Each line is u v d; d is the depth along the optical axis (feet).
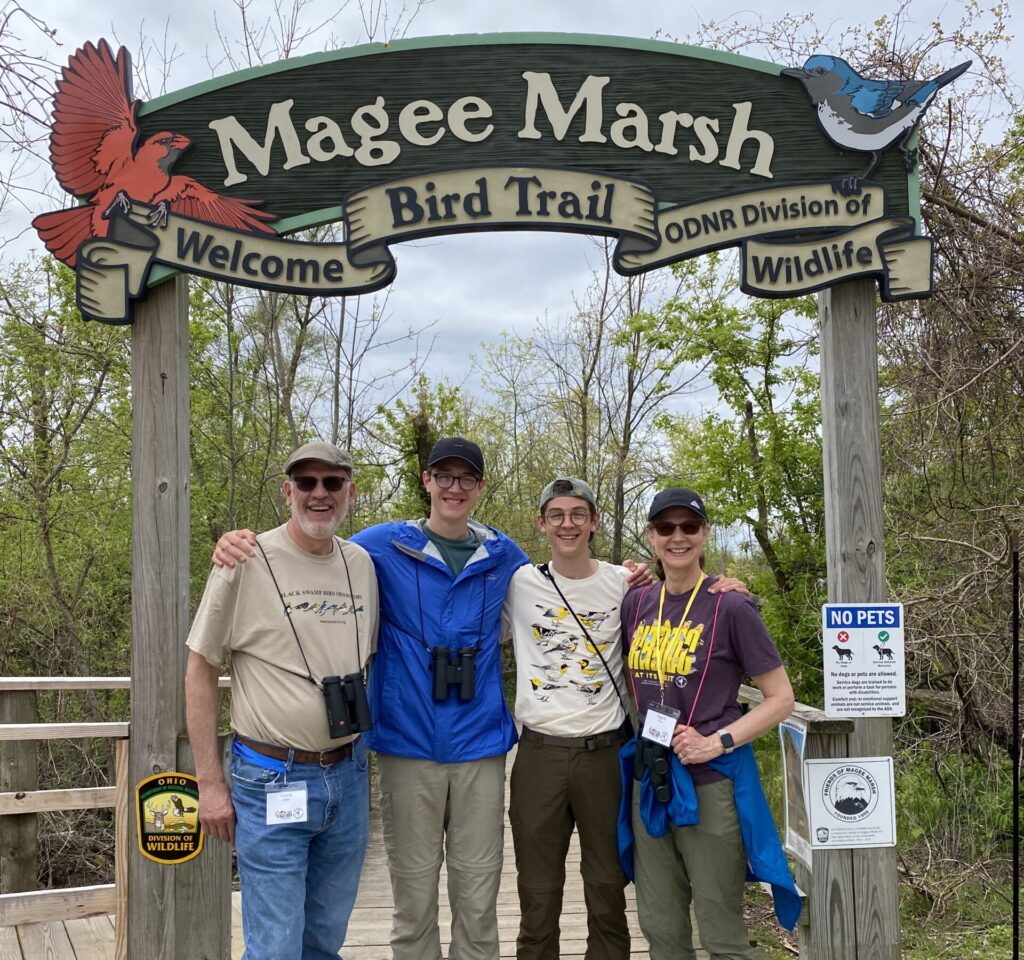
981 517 15.34
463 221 9.53
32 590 31.63
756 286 9.66
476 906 8.75
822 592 29.81
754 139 9.77
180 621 9.25
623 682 9.30
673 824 8.39
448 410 42.55
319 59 9.56
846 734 9.47
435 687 8.75
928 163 14.73
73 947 12.12
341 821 8.19
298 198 9.48
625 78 9.71
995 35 14.65
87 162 9.41
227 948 9.07
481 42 9.62
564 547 9.07
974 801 16.29
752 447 32.83
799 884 9.66
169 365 9.43
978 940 13.24
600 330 50.96
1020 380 14.73
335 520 8.11
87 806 13.05
